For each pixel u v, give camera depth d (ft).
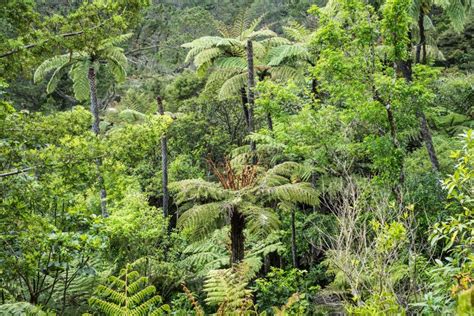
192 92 67.31
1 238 15.30
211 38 37.42
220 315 13.82
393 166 22.30
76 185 18.33
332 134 26.21
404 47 23.08
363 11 23.08
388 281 12.61
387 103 22.74
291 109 31.60
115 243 31.09
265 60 38.11
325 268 29.27
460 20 35.40
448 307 9.50
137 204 34.32
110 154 18.07
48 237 15.67
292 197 21.99
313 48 34.58
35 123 18.07
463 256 11.16
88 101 82.84
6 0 17.81
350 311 11.75
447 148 36.68
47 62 42.98
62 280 24.64
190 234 22.91
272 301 25.66
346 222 16.51
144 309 15.72
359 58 23.02
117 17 18.71
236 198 22.21
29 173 17.12
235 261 23.15
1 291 18.90
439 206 21.63
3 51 18.72
